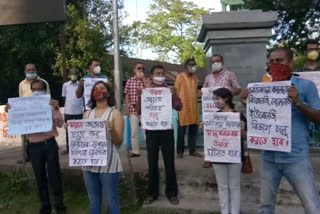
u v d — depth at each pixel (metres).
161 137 5.25
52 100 4.91
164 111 5.14
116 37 5.15
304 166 3.33
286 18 17.84
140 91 5.29
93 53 15.57
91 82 6.57
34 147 4.98
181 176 5.59
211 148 4.45
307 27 18.09
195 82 6.63
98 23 16.62
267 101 3.46
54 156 5.06
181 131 6.57
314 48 6.02
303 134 3.38
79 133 4.09
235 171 4.38
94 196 4.16
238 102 7.04
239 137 4.29
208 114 4.44
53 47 16.00
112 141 4.10
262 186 3.61
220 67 6.06
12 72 16.25
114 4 5.14
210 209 5.04
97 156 4.02
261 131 3.52
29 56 15.86
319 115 3.20
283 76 3.42
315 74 5.55
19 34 15.16
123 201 5.40
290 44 18.92
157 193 5.43
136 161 6.47
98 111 4.23
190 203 5.32
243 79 7.17
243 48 7.17
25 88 6.52
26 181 6.32
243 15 7.09
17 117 4.88
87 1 17.20
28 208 5.71
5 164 6.68
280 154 3.42
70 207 5.60
